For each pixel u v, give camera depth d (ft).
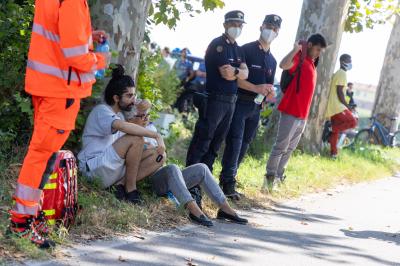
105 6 46.80
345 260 41.19
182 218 43.88
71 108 32.09
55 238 34.37
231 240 41.47
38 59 31.19
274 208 54.49
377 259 42.73
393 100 133.49
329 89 88.43
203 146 49.57
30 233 32.63
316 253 41.78
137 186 46.16
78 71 31.86
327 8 86.22
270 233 45.29
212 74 49.08
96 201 40.70
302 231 47.65
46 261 31.63
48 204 35.01
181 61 115.96
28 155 32.04
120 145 42.57
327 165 81.05
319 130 88.84
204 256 37.06
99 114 43.06
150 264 34.14
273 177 58.75
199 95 49.47
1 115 44.34
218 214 46.65
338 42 87.92
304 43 55.52
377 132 121.19
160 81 98.68
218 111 48.93
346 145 107.14
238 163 55.42
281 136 56.90
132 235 38.70
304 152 86.69
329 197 64.69
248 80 52.75
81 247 34.81
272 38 52.95
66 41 30.66
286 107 56.13
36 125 31.81
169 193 44.70
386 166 98.07
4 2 44.78
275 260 38.65
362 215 57.72
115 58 47.34
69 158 36.11
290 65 54.75
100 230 37.88
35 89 31.30
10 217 33.86
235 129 52.11
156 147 45.32
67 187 35.94
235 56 49.39
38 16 31.35
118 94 43.37
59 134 31.89
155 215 42.93
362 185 77.00
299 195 62.23
